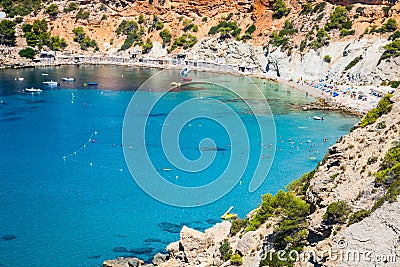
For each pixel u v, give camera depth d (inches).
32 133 5147.6
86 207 3476.9
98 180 3929.6
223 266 2231.8
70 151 4596.5
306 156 4458.7
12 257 2881.4
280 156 4436.5
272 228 2249.0
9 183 3880.4
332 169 2142.0
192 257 2519.7
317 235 2003.0
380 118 2285.9
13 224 3248.0
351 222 1849.2
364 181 1985.7
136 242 3043.8
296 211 2091.5
